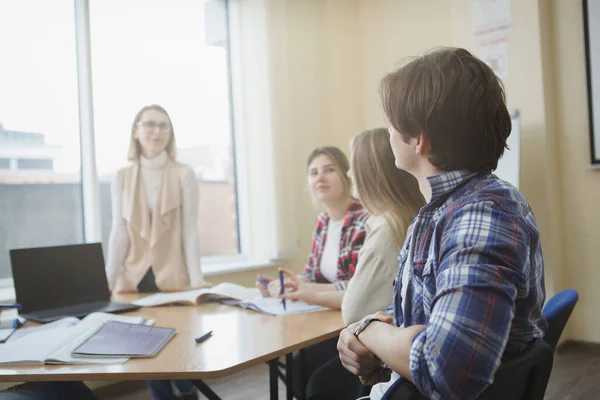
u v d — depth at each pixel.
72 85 2.85
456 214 0.75
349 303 1.47
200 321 1.56
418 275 0.83
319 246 2.20
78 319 1.62
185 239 2.36
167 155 2.39
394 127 0.86
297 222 3.62
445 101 0.79
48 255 1.85
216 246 3.56
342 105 4.00
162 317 1.64
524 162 3.26
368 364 0.88
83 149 2.87
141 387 2.81
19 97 2.65
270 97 3.40
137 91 3.10
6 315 1.73
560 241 3.37
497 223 0.70
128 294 2.18
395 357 0.75
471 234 0.70
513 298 0.66
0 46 2.58
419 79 0.82
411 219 1.49
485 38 3.38
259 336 1.36
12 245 2.64
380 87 0.88
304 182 3.69
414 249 0.86
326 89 3.89
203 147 3.48
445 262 0.71
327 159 2.14
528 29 3.22
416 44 3.85
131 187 2.31
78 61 2.86
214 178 3.56
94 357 1.17
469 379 0.63
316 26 3.84
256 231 3.59
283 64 3.46
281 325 1.49
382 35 4.04
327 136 3.88
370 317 0.89
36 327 1.52
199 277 2.32
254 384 2.85
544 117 3.19
